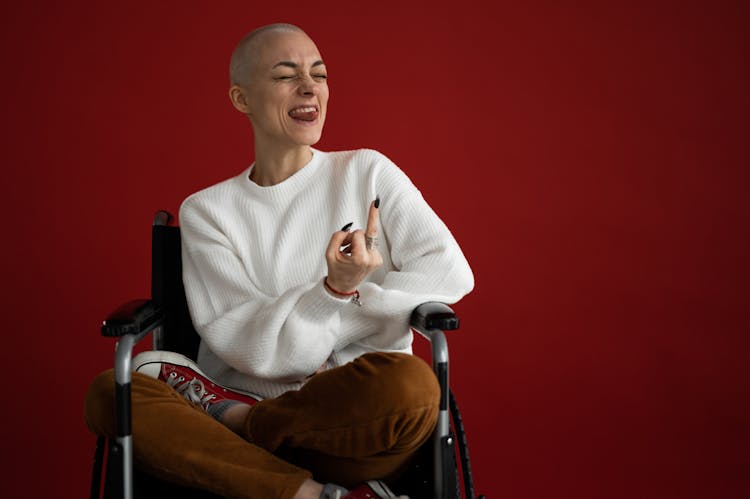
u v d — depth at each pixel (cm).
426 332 130
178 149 235
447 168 239
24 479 240
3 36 229
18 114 231
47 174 233
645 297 242
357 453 120
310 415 121
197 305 158
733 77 234
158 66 233
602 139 238
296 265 156
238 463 119
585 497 245
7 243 234
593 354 244
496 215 240
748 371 241
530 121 238
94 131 233
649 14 234
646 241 240
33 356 238
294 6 233
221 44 233
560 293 243
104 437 137
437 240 148
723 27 233
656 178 238
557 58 236
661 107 236
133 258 237
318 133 155
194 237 162
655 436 244
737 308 240
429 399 117
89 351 240
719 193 237
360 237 127
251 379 152
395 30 236
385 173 158
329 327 139
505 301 243
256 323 143
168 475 122
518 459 246
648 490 244
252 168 167
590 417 245
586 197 240
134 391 126
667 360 243
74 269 237
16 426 239
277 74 152
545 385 246
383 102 237
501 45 236
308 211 158
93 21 230
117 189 235
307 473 117
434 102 238
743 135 235
